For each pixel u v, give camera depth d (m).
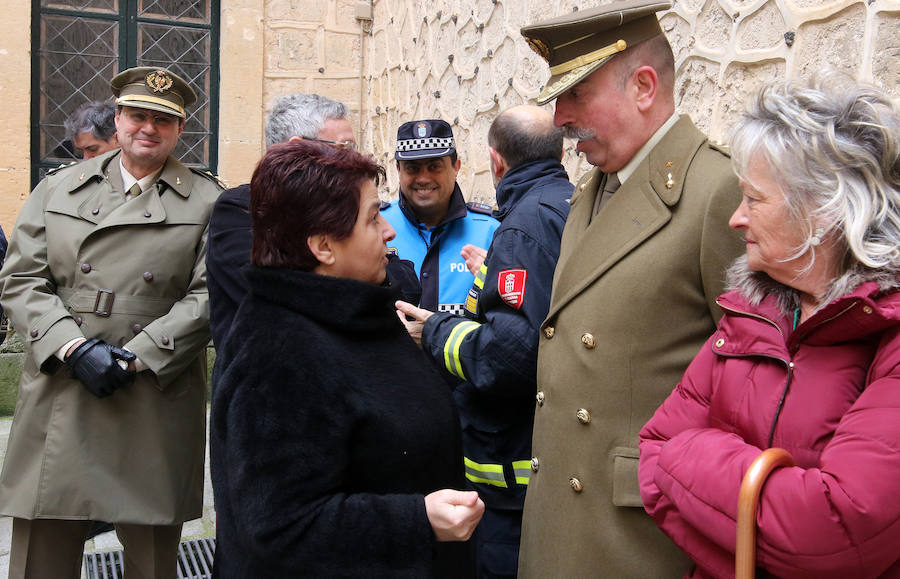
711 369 1.15
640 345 1.38
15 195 5.16
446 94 4.57
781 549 0.92
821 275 1.00
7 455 2.29
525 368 1.71
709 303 1.35
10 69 5.09
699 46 2.31
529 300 1.71
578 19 1.47
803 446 0.98
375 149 5.92
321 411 1.15
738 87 2.10
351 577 1.14
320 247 1.23
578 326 1.45
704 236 1.33
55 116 5.49
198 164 5.79
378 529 1.14
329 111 2.06
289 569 1.15
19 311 2.26
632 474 1.36
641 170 1.46
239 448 1.15
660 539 1.35
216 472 1.29
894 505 0.87
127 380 2.21
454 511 1.14
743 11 2.08
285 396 1.15
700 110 2.30
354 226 1.24
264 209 1.23
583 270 1.48
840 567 0.90
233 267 1.77
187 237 2.36
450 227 2.54
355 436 1.19
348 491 1.22
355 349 1.23
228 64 5.61
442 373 2.04
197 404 2.41
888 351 0.93
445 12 4.56
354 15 5.96
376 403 1.19
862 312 0.92
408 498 1.17
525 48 3.51
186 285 2.39
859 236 0.92
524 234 1.76
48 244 2.32
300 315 1.21
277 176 1.21
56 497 2.19
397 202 2.63
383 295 1.25
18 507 2.21
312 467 1.14
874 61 1.61
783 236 1.00
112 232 2.30
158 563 2.37
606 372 1.40
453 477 1.32
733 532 0.97
